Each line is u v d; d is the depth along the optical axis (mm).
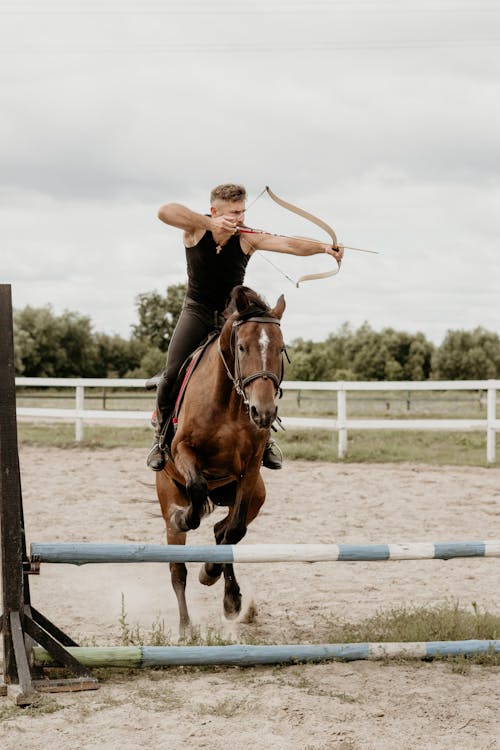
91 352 86312
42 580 7637
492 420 15945
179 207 5688
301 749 3869
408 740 3996
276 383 5258
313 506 11469
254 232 5809
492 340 100688
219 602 7047
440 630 5617
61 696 4574
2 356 4883
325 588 7348
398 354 103000
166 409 6113
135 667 4898
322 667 5043
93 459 16406
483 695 4625
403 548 5160
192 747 3891
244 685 4742
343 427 16391
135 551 4859
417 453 17328
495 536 9508
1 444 4824
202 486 5414
